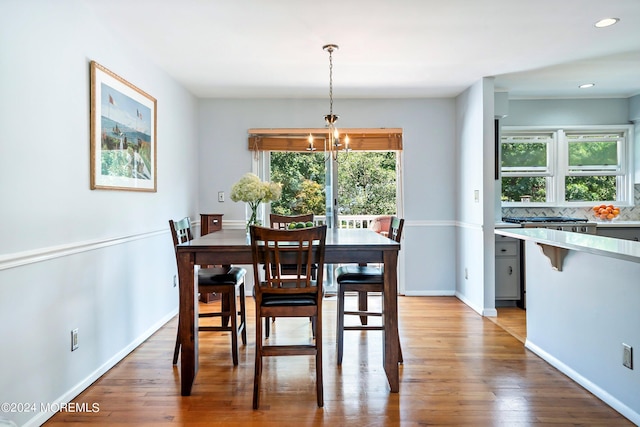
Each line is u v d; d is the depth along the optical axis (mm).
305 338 3264
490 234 3994
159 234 3566
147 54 3275
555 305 2713
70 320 2264
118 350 2820
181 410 2166
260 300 2238
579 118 4863
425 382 2488
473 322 3742
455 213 4805
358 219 4977
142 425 2021
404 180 4801
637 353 1989
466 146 4434
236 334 2770
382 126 4785
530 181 4973
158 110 3559
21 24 1886
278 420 2066
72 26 2299
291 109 4758
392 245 2389
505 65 3613
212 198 4746
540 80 4109
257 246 2270
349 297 4684
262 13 2549
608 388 2207
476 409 2162
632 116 4801
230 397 2312
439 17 2631
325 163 4867
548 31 2865
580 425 2004
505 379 2527
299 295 2275
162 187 3648
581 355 2439
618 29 2842
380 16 2609
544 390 2381
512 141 4906
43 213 2041
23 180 1895
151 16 2570
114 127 2740
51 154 2105
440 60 3469
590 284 2348
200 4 2422
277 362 2820
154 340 3256
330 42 3049
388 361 2373
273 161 4844
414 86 4289
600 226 4297
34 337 1975
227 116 4742
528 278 3072
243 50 3197
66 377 2225
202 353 2988
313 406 2207
